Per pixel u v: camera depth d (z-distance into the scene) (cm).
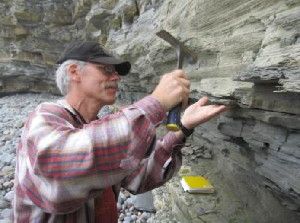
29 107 1647
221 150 546
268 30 346
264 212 418
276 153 338
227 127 458
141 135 115
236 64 442
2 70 1839
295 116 297
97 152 113
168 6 740
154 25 833
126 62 156
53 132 120
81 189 117
